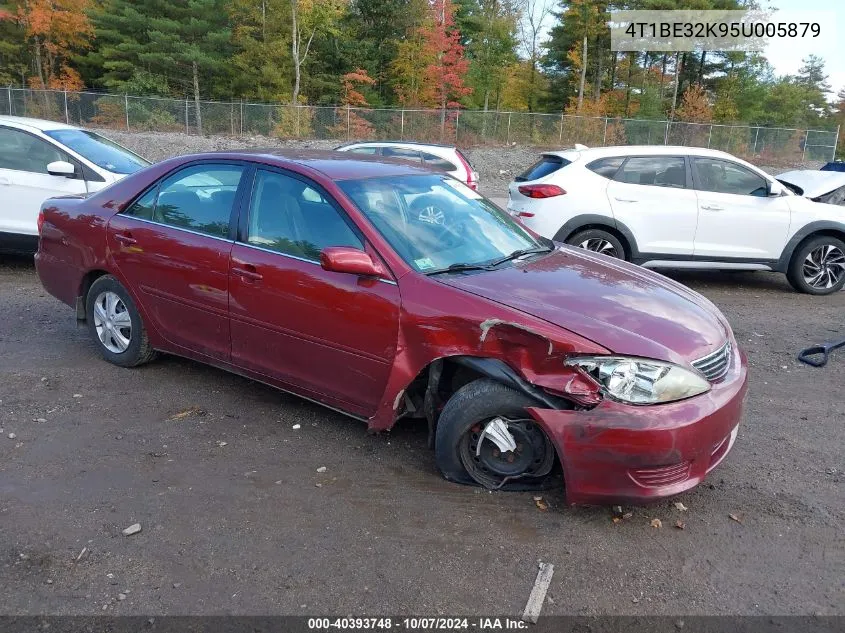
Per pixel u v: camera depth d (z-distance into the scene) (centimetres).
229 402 463
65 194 782
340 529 324
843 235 868
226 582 286
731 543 322
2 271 826
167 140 3012
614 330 326
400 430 428
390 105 4497
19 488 350
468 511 340
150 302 476
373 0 4372
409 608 274
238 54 4203
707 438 319
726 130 3416
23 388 472
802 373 558
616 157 849
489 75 4672
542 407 325
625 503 319
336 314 378
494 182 2653
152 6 4084
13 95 3195
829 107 6222
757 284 941
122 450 393
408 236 391
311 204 406
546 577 293
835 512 349
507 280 371
